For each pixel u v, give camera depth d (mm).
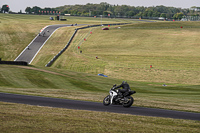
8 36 107000
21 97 18062
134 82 49656
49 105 14891
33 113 11164
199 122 11219
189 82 55094
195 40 100375
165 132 9078
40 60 76438
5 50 86938
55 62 73375
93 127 9164
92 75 49969
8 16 198875
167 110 14805
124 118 11312
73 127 8961
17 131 8031
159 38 105438
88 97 20031
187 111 14828
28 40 102062
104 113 12367
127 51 87688
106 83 40938
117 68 66500
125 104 14922
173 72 62281
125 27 132250
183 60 73625
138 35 111750
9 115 10234
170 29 126188
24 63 51938
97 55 81875
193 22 152000
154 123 10586
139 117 11711
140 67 67000
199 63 70062
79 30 123500
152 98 22562
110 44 98500
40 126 8797
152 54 82250
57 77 41656
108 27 134625
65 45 96750
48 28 128125
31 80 36938
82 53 84688
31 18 197750
